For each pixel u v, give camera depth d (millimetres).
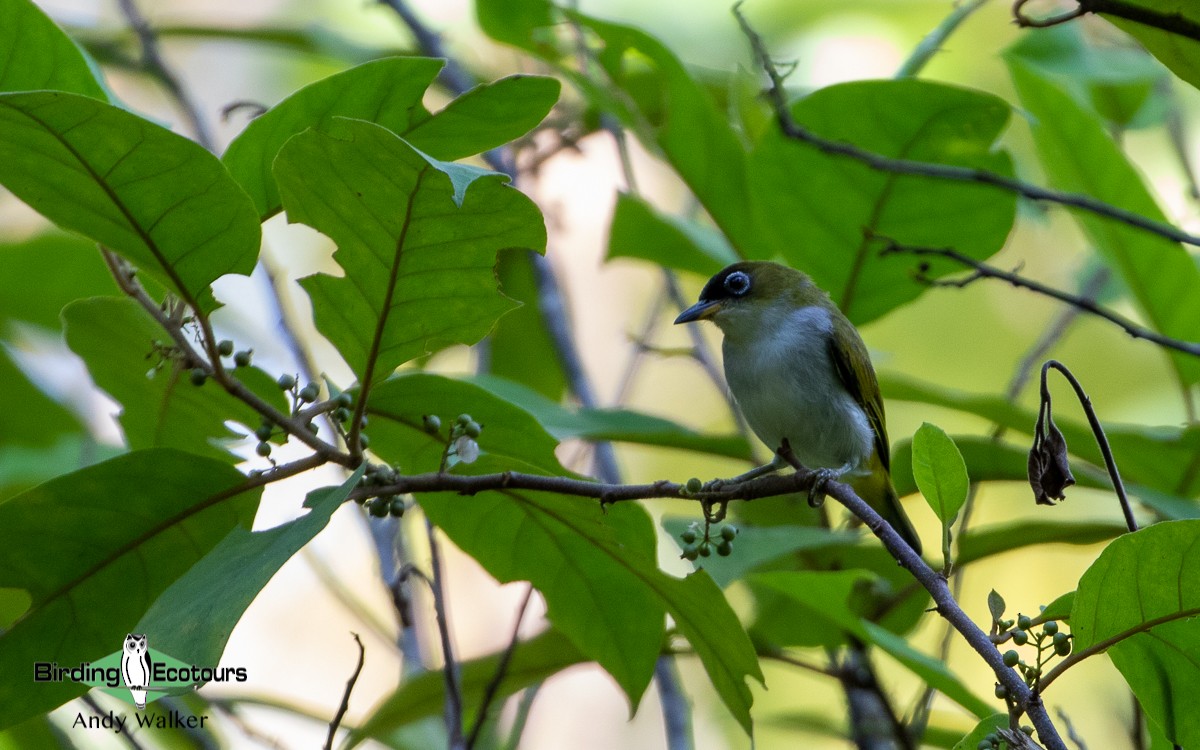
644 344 11430
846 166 9359
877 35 16203
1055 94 9352
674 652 8852
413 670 8578
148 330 7336
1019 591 15945
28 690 6461
